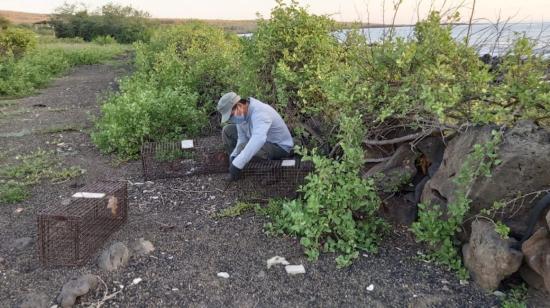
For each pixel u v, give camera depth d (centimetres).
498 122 366
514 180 347
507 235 337
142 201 515
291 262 384
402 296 339
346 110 452
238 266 379
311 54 588
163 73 930
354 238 402
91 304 332
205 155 584
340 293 345
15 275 370
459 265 361
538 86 353
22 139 795
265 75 632
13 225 462
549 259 309
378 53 434
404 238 416
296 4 606
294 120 589
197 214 477
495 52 408
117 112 686
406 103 409
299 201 439
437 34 397
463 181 351
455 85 379
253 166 490
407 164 445
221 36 1250
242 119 498
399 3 430
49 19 4688
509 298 331
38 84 1490
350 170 427
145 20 4794
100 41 4053
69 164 648
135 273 369
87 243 405
